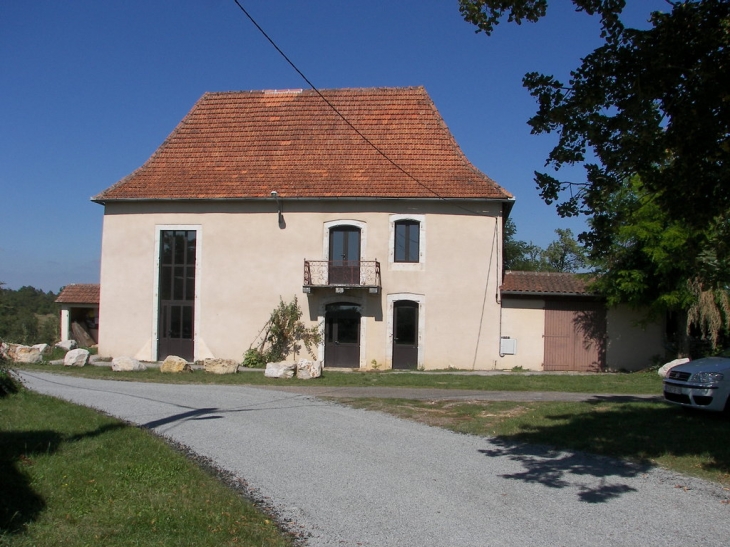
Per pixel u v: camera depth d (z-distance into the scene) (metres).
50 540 5.36
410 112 27.38
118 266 26.09
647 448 9.46
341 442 10.08
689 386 11.68
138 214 26.09
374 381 19.61
